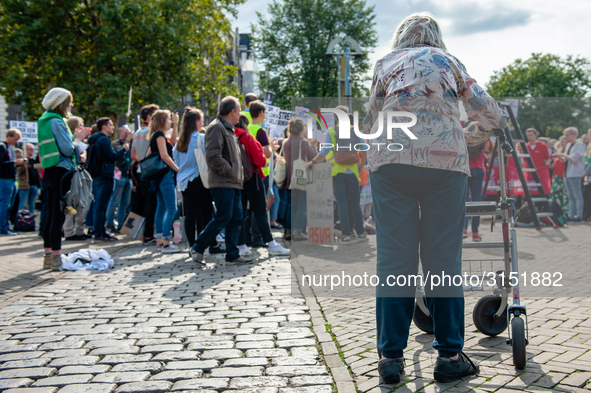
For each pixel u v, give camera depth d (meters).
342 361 3.05
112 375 2.90
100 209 9.11
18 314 4.27
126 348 3.36
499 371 2.83
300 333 3.59
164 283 5.44
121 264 6.71
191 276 5.80
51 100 6.29
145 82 24.22
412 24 2.88
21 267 6.61
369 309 4.17
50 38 23.22
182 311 4.27
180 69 24.86
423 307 3.33
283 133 10.70
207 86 26.62
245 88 47.75
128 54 22.81
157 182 7.62
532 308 3.98
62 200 6.28
